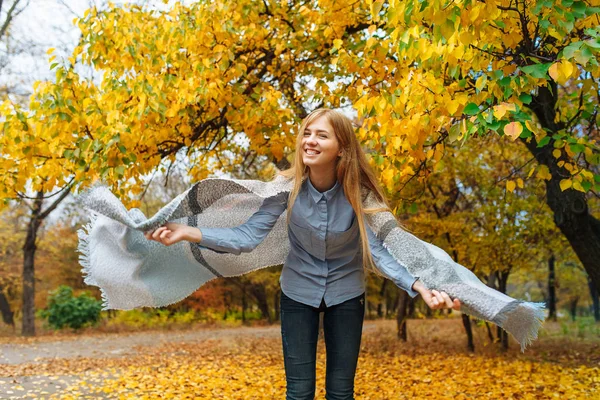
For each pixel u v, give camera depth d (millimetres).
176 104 4441
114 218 1997
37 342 13812
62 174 4492
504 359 9242
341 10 4820
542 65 2436
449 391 6219
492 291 1964
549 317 17703
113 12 5016
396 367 8305
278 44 5219
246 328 20047
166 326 19766
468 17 2422
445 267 2018
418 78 2982
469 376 7289
